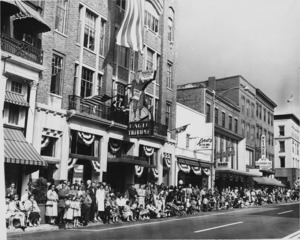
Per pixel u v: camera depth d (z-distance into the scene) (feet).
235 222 52.54
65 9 63.31
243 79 138.10
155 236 36.01
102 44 72.79
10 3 46.26
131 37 72.02
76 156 61.46
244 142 134.72
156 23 92.17
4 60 46.96
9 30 50.29
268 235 37.60
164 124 90.53
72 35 63.31
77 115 60.85
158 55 92.12
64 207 46.47
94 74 69.62
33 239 33.35
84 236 35.68
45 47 56.75
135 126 71.77
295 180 142.00
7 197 42.01
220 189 115.44
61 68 61.41
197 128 104.47
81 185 50.39
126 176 75.87
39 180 49.55
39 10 56.18
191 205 72.84
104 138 68.74
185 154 97.86
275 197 127.13
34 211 42.65
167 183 90.68
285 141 146.51
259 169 136.15
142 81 73.92
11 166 49.52
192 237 35.60
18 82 51.08
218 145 117.19
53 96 58.44
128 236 35.83
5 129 48.06
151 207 60.70
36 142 53.72
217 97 117.91
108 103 71.46
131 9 72.74
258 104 151.23
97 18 71.31
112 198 54.60
